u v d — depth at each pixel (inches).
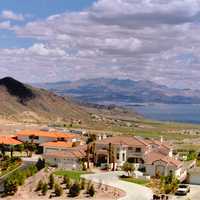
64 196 4842.5
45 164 6284.5
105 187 5073.8
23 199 4783.5
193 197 4992.6
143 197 4805.6
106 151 6614.2
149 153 6579.7
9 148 7593.5
